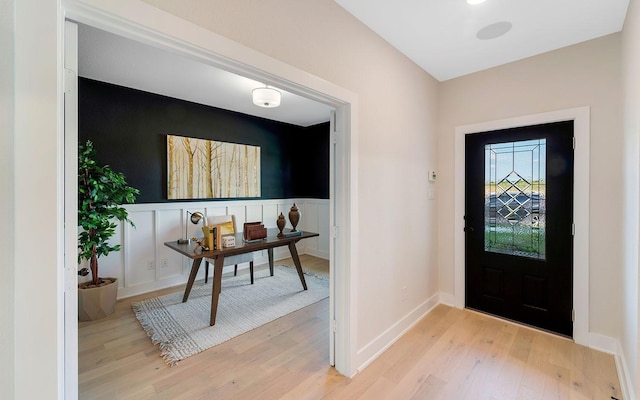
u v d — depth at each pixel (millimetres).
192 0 1147
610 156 2176
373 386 1835
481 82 2824
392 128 2361
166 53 2504
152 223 3588
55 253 871
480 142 2869
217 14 1228
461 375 1938
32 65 825
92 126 3150
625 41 1935
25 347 834
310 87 1645
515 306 2703
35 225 839
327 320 2766
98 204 2709
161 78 3068
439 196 3145
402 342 2371
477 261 2922
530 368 2008
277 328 2600
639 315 1474
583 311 2301
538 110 2502
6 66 786
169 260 3723
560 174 2422
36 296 845
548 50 2426
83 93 3088
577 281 2334
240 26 1312
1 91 780
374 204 2174
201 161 4027
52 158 860
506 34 2186
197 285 3736
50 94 852
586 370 1979
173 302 3164
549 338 2404
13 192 808
